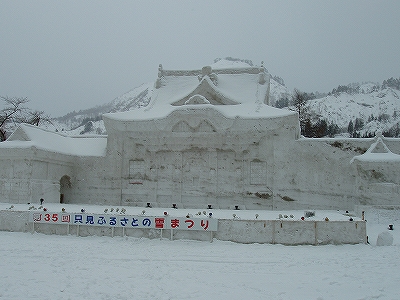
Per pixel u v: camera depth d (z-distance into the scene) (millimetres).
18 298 11945
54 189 37875
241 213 27875
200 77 42406
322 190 36500
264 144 37906
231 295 12547
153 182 39719
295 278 14781
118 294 12398
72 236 23844
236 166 38469
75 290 12844
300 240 21828
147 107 42250
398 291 13016
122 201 40219
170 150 39562
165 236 22969
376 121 163250
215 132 37844
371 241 23766
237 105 40281
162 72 45594
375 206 32438
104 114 40281
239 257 18594
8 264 16500
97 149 42500
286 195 36875
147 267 16312
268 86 43750
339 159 36469
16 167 35531
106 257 18125
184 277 14773
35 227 24859
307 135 74562
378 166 33281
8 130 67625
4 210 25578
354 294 12680
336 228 21953
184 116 38000
